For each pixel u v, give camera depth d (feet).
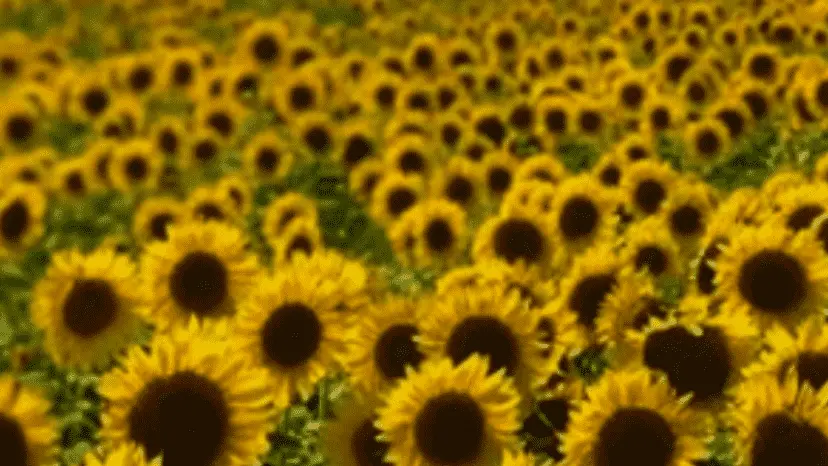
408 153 36.06
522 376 15.52
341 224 35.60
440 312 15.92
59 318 20.11
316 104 44.55
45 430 14.52
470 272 18.69
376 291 19.62
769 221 18.84
